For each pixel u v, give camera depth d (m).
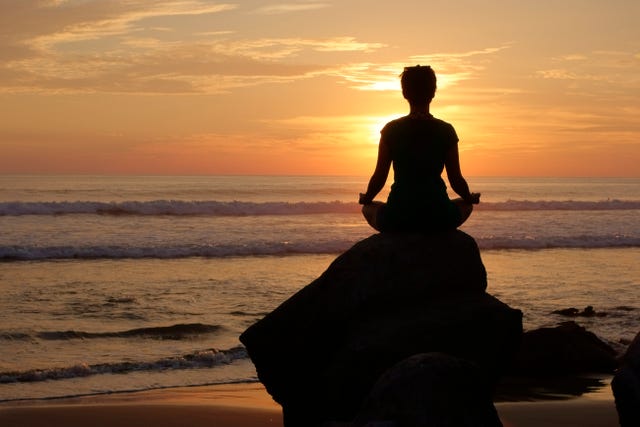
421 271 6.43
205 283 19.34
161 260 24.05
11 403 9.09
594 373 10.80
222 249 25.80
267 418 8.38
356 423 5.35
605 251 28.89
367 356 6.07
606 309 16.17
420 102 6.39
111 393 9.72
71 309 15.63
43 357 11.73
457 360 5.43
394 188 6.46
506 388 9.91
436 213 6.37
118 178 113.00
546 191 85.81
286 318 6.51
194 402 9.23
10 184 78.94
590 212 48.16
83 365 10.95
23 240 28.09
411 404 5.20
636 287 19.80
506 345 6.29
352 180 120.94
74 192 61.72
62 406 8.69
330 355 6.38
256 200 58.38
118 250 24.75
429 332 6.16
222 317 15.06
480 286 6.60
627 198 72.19
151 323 14.40
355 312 6.34
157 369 11.12
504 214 45.91
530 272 22.44
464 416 5.20
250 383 10.48
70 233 30.59
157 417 8.27
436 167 6.37
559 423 8.07
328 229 34.53
